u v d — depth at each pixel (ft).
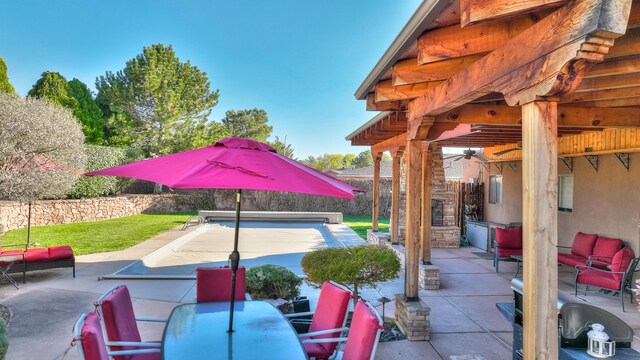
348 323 17.20
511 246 29.22
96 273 27.25
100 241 40.29
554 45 7.89
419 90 15.58
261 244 42.04
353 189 11.18
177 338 10.11
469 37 10.63
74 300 21.21
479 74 11.05
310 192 9.04
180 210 75.82
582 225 27.45
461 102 12.97
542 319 8.29
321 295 12.73
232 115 137.80
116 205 64.03
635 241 22.88
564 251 29.43
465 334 16.81
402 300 17.13
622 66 11.32
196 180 8.64
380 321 9.51
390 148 35.04
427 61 11.46
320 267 17.48
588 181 26.89
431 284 23.88
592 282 21.59
